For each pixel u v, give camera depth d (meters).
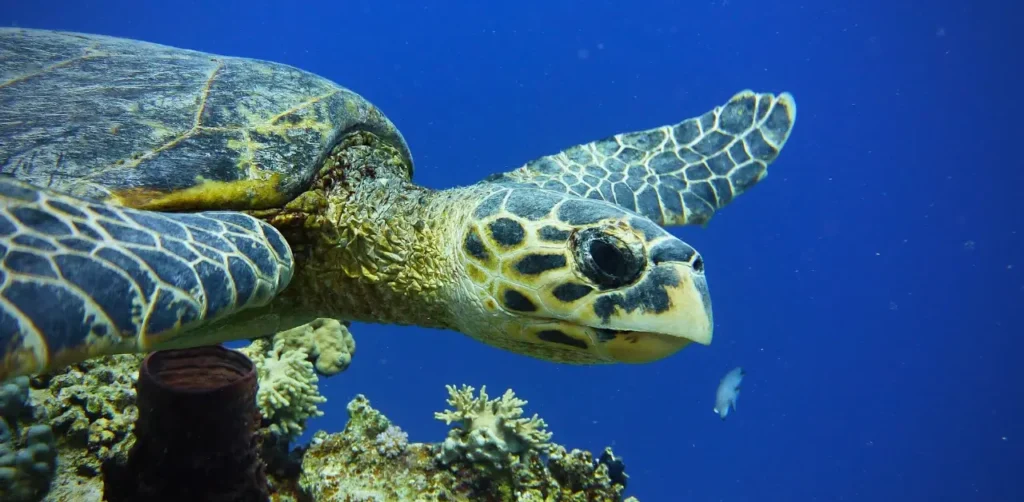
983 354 6.61
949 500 5.10
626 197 0.69
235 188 0.46
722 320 6.67
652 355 0.49
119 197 0.42
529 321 0.50
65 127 0.45
